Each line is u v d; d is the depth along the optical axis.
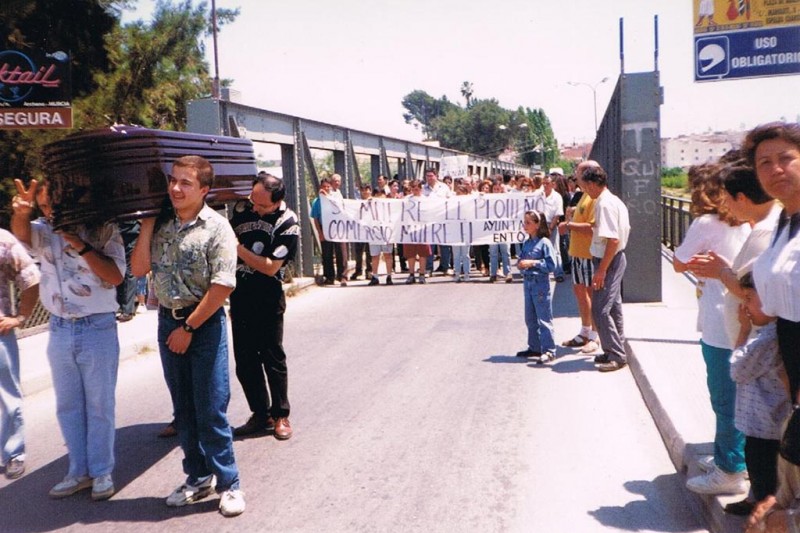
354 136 18.73
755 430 3.44
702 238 4.07
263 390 5.98
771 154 2.99
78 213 4.45
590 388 6.95
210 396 4.48
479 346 8.85
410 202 14.59
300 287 13.98
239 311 5.79
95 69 14.28
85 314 4.71
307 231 15.06
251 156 6.25
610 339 7.47
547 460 5.23
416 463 5.23
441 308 11.65
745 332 3.58
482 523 4.30
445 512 4.45
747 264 3.49
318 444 5.69
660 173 10.38
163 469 5.34
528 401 6.60
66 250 4.71
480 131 125.69
